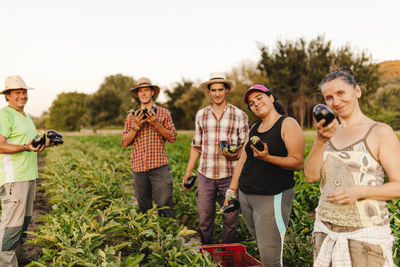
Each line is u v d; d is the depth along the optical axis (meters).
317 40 39.38
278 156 3.12
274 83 38.97
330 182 2.25
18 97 4.02
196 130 4.65
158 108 5.07
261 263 3.38
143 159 4.84
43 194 7.95
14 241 3.80
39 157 18.95
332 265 2.14
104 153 14.21
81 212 4.50
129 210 4.55
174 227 4.24
